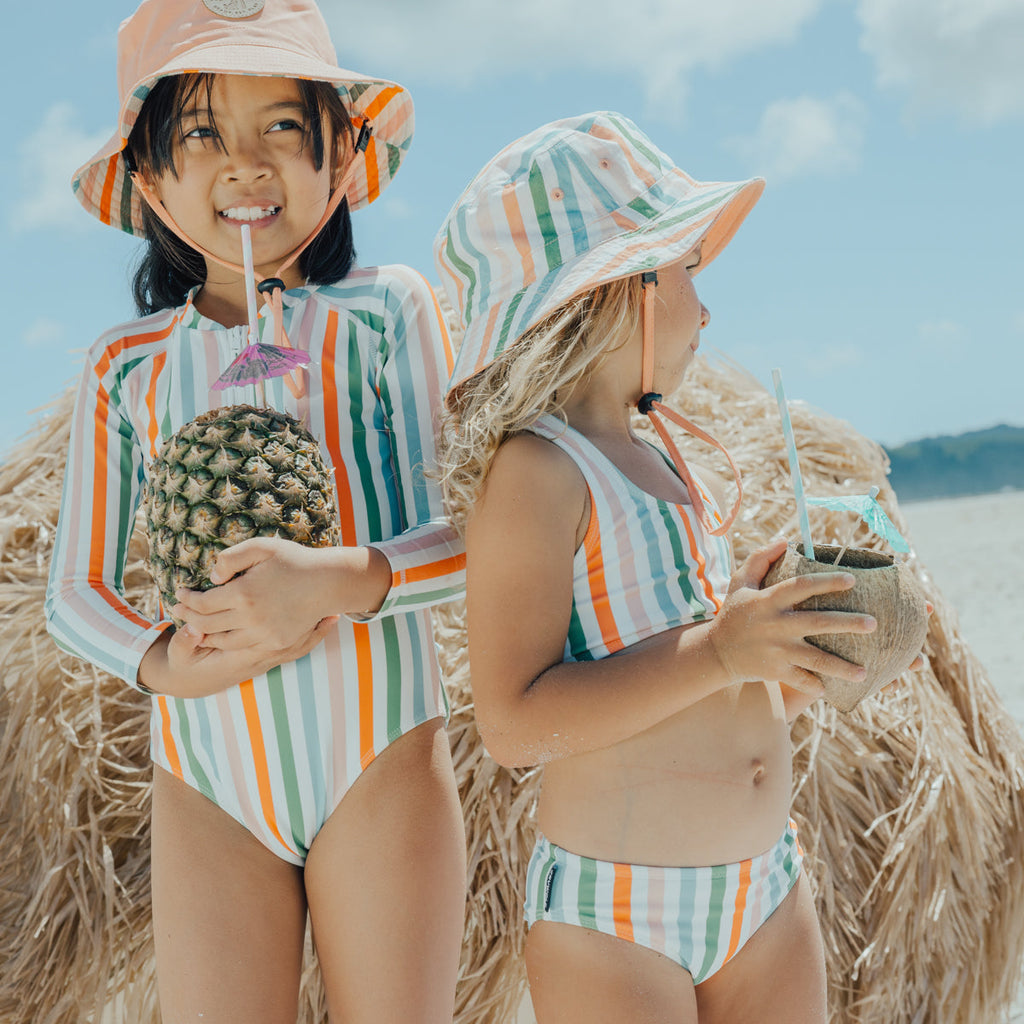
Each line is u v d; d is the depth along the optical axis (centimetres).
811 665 152
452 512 189
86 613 199
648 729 173
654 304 186
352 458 205
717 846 172
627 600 177
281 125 201
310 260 217
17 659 292
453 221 195
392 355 212
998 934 287
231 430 172
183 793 194
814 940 183
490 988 250
